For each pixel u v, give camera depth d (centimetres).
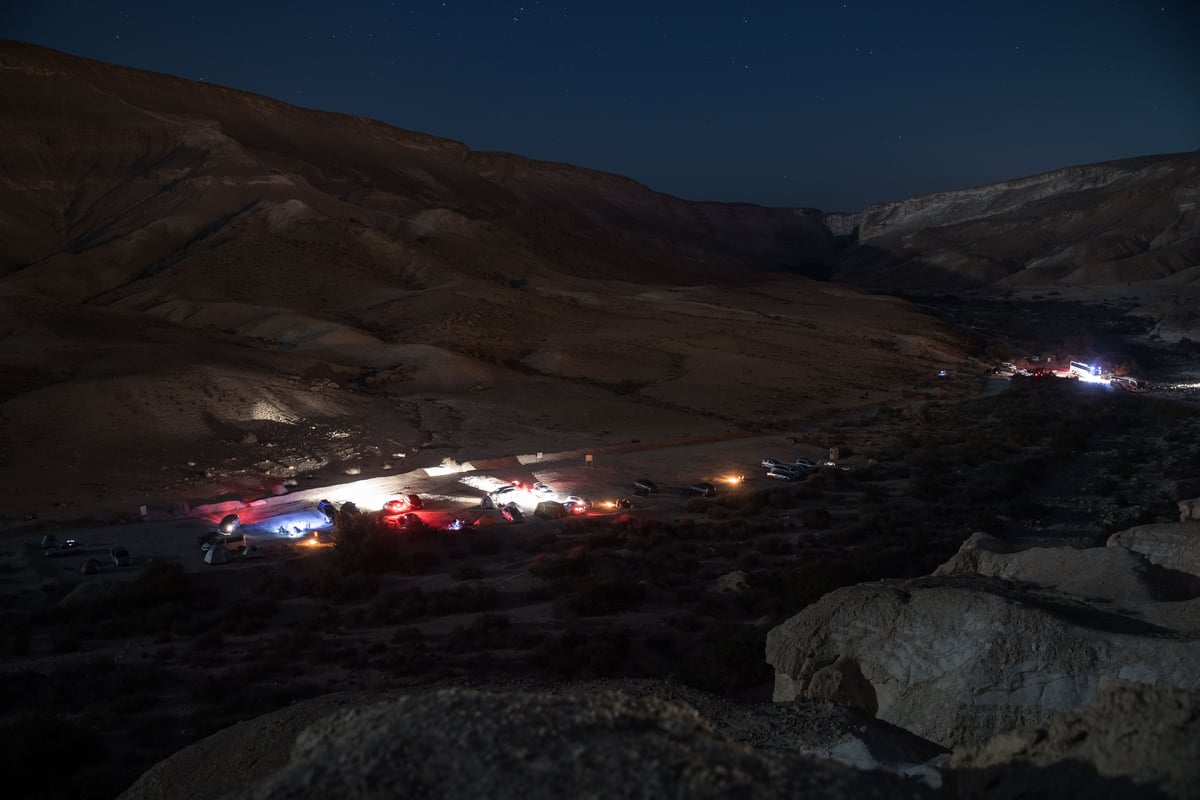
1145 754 550
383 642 2261
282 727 1143
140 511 3722
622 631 2262
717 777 423
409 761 440
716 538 3438
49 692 1905
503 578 2838
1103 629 951
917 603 1048
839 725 937
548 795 407
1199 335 11400
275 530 3562
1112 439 5434
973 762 650
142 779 1096
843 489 4388
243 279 10231
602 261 16962
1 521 3547
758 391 7344
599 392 7019
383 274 11431
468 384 6900
